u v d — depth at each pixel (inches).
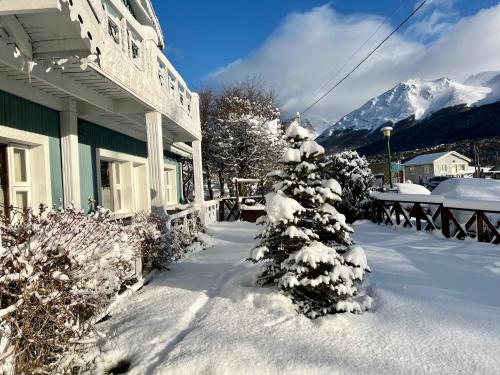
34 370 100.5
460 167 2155.5
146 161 398.9
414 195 335.6
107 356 126.2
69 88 192.7
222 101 1230.3
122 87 198.5
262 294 152.5
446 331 122.7
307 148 160.9
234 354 115.0
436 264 199.6
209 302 163.0
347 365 108.3
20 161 216.7
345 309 140.0
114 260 138.8
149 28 252.5
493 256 218.8
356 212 434.0
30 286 99.5
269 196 158.9
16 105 197.0
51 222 119.5
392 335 123.0
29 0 103.0
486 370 102.7
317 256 140.6
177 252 252.7
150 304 166.4
